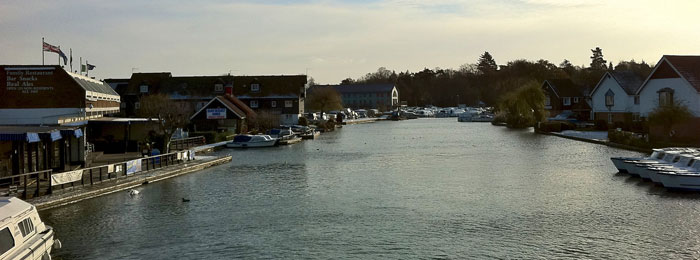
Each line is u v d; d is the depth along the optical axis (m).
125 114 104.69
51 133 34.47
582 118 104.69
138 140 58.59
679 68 64.88
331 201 34.41
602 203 32.75
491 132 95.38
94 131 55.81
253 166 50.84
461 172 45.75
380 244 25.50
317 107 149.62
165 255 24.31
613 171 44.62
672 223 28.12
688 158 38.31
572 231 27.17
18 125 40.34
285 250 24.83
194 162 49.62
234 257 24.02
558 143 70.31
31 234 20.91
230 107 84.12
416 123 135.00
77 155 44.22
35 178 36.28
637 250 24.27
